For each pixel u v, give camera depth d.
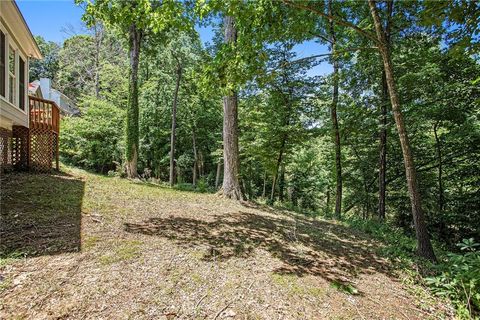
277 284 2.89
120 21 4.80
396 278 3.59
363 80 9.23
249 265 3.27
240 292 2.63
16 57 6.40
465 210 9.39
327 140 12.08
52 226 3.55
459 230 9.48
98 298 2.21
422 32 7.74
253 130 12.88
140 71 17.98
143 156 19.52
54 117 8.23
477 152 8.74
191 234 4.09
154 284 2.54
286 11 5.43
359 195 13.90
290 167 17.92
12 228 3.30
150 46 13.37
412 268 3.97
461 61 7.27
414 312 2.79
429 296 3.17
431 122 9.34
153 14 4.51
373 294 3.04
